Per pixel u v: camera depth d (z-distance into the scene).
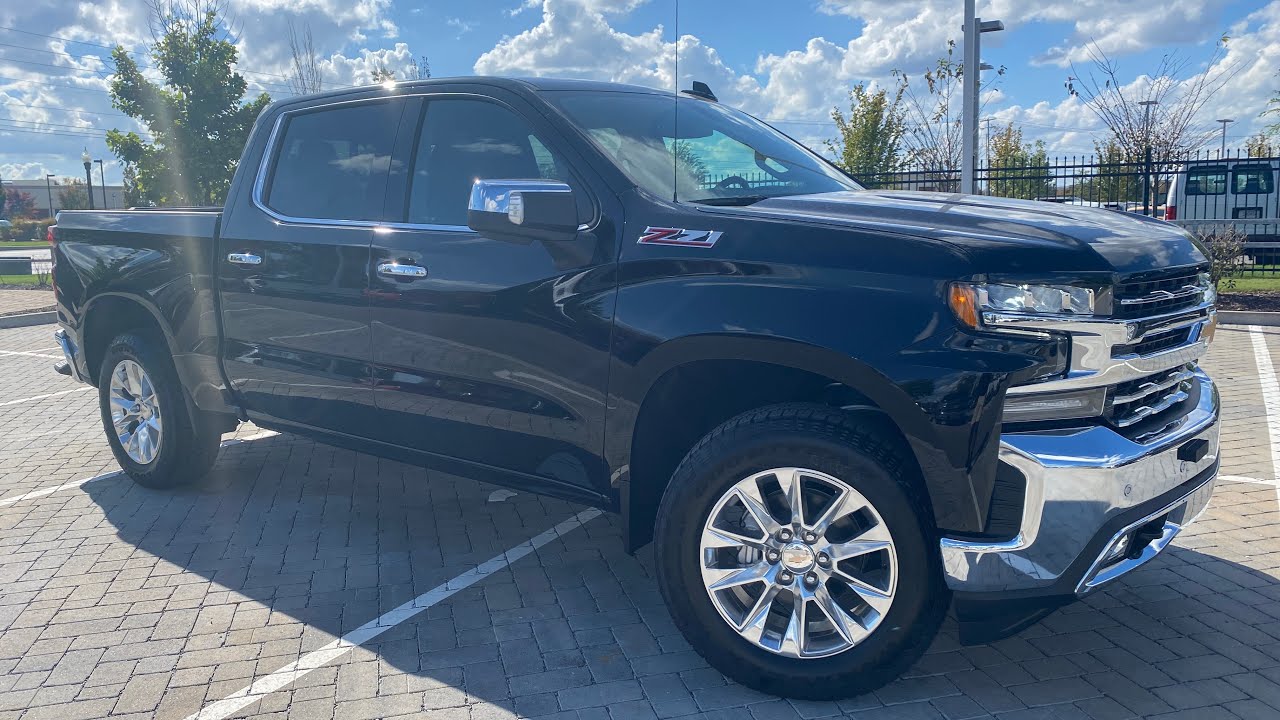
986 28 14.89
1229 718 2.79
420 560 4.16
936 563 2.76
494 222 3.26
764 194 3.56
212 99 18.03
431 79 4.01
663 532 3.01
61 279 5.28
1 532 4.55
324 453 5.89
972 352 2.62
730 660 2.98
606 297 3.20
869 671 2.83
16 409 7.55
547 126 3.56
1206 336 3.20
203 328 4.59
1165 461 2.81
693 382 3.26
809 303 2.79
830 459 2.77
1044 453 2.60
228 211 4.53
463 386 3.63
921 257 2.72
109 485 5.30
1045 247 2.69
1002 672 3.10
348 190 4.11
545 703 2.96
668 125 3.87
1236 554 4.00
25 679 3.14
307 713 2.91
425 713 2.91
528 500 4.97
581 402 3.31
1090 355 2.64
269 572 4.02
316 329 4.10
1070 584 2.65
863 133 19.59
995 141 22.56
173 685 3.09
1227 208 16.72
